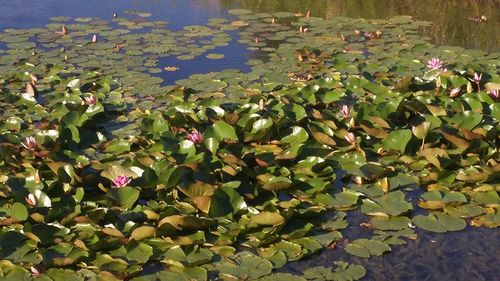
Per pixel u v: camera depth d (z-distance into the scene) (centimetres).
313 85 793
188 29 1163
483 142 630
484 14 1268
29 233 480
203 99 780
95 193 566
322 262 484
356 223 537
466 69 855
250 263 473
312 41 1080
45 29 1158
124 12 1310
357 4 1375
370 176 588
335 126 675
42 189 546
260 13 1298
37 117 745
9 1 1412
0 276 454
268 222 505
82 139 666
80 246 477
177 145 613
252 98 748
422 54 1000
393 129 689
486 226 530
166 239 488
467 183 586
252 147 655
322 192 571
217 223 513
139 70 928
